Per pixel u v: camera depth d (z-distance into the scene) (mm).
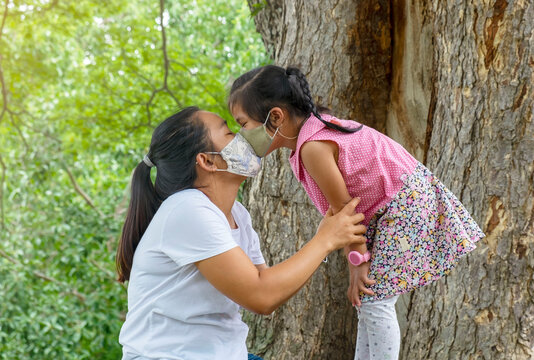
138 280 1871
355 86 3129
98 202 8680
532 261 2480
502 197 2506
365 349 2361
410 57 3010
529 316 2484
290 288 1810
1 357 6902
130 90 7742
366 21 3094
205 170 1918
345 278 3186
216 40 10438
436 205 2219
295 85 2109
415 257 2160
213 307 1836
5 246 7754
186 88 7680
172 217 1805
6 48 7219
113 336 7273
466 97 2588
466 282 2570
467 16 2557
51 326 7035
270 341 3232
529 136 2465
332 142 2115
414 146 3061
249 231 2146
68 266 7406
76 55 8414
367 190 2154
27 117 8453
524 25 2445
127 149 8508
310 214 3158
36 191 7996
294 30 3232
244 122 2098
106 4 7730
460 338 2572
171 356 1794
